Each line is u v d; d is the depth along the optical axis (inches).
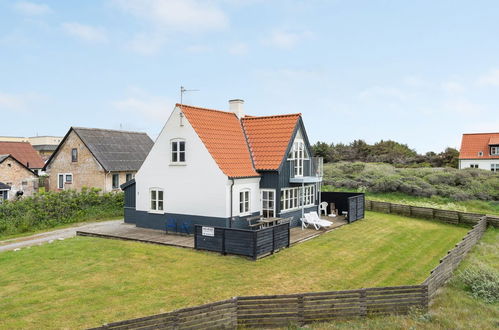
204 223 800.3
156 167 872.3
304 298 433.1
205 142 805.2
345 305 448.1
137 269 590.6
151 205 885.8
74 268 595.5
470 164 2219.5
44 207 1024.2
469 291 562.9
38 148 2984.7
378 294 462.9
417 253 745.0
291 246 734.5
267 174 858.8
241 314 418.9
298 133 940.0
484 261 709.9
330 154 2426.2
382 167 1860.2
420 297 479.8
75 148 1464.1
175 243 731.4
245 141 921.5
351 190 1550.2
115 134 1598.2
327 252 708.7
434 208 1175.0
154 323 361.7
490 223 1007.6
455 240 868.0
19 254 676.7
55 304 457.1
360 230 918.4
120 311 439.8
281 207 870.4
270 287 525.0
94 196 1149.7
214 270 587.5
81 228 955.3
